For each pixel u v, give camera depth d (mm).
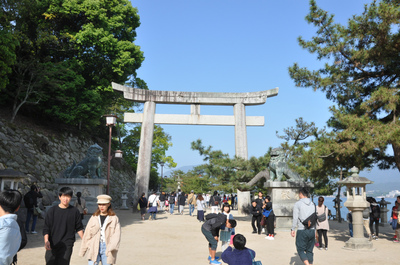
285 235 12898
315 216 6895
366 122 11547
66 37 26031
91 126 33656
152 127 24828
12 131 22031
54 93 25359
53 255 4727
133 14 30656
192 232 13297
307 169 12516
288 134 21203
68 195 4953
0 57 17266
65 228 4844
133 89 25016
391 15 10953
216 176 17391
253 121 25500
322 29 13172
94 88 28391
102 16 27031
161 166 42375
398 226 11258
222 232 8453
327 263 7871
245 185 16859
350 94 13430
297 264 7715
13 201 3629
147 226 15234
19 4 21516
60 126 28672
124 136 39906
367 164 14641
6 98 24219
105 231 5008
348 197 10352
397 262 7988
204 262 7805
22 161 20734
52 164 23828
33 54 24656
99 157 17109
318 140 12680
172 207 23156
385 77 13516
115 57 28203
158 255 8617
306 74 13375
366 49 12508
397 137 10602
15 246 3385
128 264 7547
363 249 9570
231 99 25391
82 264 7477
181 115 25156
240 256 4535
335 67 13609
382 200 17312
